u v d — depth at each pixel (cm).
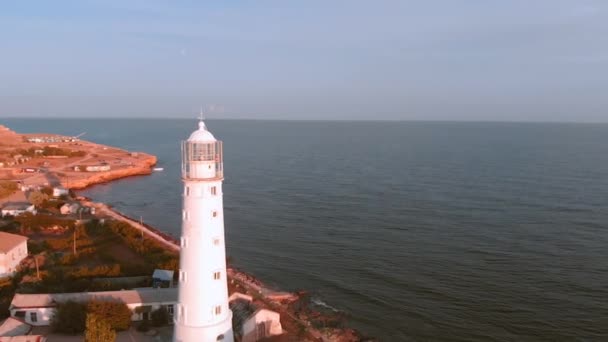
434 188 14400
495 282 7044
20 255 6856
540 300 6425
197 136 3588
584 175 16338
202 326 3647
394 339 5459
